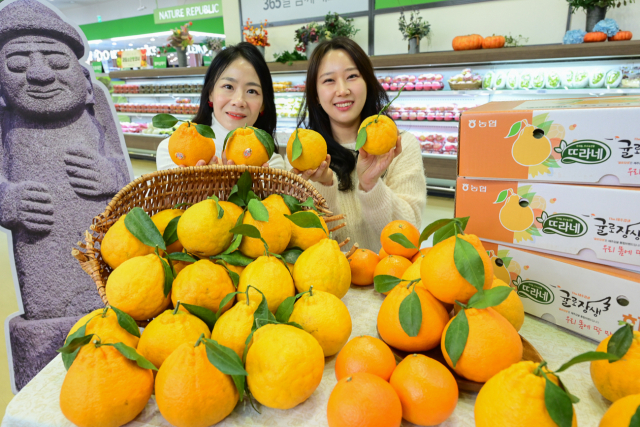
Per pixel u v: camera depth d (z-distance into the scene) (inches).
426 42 189.0
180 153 37.8
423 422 21.8
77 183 70.3
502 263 33.3
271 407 22.9
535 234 31.1
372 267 39.1
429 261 25.9
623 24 152.5
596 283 28.8
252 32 210.4
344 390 20.7
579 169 28.4
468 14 177.6
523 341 28.1
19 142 66.4
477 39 156.6
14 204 66.4
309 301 27.5
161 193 37.7
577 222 29.0
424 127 183.3
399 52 198.7
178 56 243.9
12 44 64.2
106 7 361.7
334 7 207.8
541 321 32.9
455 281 24.4
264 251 32.4
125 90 257.1
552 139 28.9
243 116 67.1
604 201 27.6
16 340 68.8
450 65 162.4
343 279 31.7
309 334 24.3
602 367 23.2
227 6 237.5
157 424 23.3
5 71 63.9
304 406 24.5
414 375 21.9
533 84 151.1
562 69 146.6
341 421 20.1
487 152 31.7
